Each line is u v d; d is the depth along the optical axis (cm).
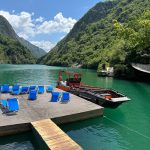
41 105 2169
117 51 6850
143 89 4053
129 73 5662
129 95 3472
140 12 14725
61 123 1895
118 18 17025
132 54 6300
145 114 2441
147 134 1850
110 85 4516
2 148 1499
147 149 1584
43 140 1468
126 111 2538
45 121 1753
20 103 2217
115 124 2052
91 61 10919
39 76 6291
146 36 6081
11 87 2919
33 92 2397
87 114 2027
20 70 8900
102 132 1847
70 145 1405
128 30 6831
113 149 1562
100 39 15000
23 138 1645
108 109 2536
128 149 1574
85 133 1808
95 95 2453
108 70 6519
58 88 3159
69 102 2303
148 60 6038
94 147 1573
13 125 1652
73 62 14900
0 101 2172
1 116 1820
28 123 1708
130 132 1875
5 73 7144
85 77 6072
